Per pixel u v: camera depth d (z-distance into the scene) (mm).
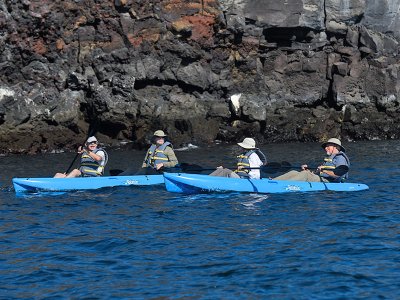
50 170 69938
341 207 48344
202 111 92375
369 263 35219
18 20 83750
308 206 48688
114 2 87438
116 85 87500
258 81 95812
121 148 86500
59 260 36594
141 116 88375
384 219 44625
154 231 42219
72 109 86000
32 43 85250
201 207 48719
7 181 62812
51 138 85562
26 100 84312
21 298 31328
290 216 45688
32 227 43594
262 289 31906
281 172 58969
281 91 96938
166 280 33281
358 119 97625
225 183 53219
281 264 35281
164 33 89938
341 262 35438
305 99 97250
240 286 32312
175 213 47062
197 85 92375
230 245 38875
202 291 31766
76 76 86500
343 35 98312
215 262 35812
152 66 89562
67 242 40031
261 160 54500
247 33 94250
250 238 40312
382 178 62125
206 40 92125
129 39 88438
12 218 46125
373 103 98562
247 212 47000
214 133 92438
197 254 37281
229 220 44812
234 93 95188
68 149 86625
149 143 85688
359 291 31531
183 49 90875
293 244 38844
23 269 35188
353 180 61062
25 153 83750
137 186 56594
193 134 90438
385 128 97812
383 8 98688
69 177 56062
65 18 86312
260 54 96188
